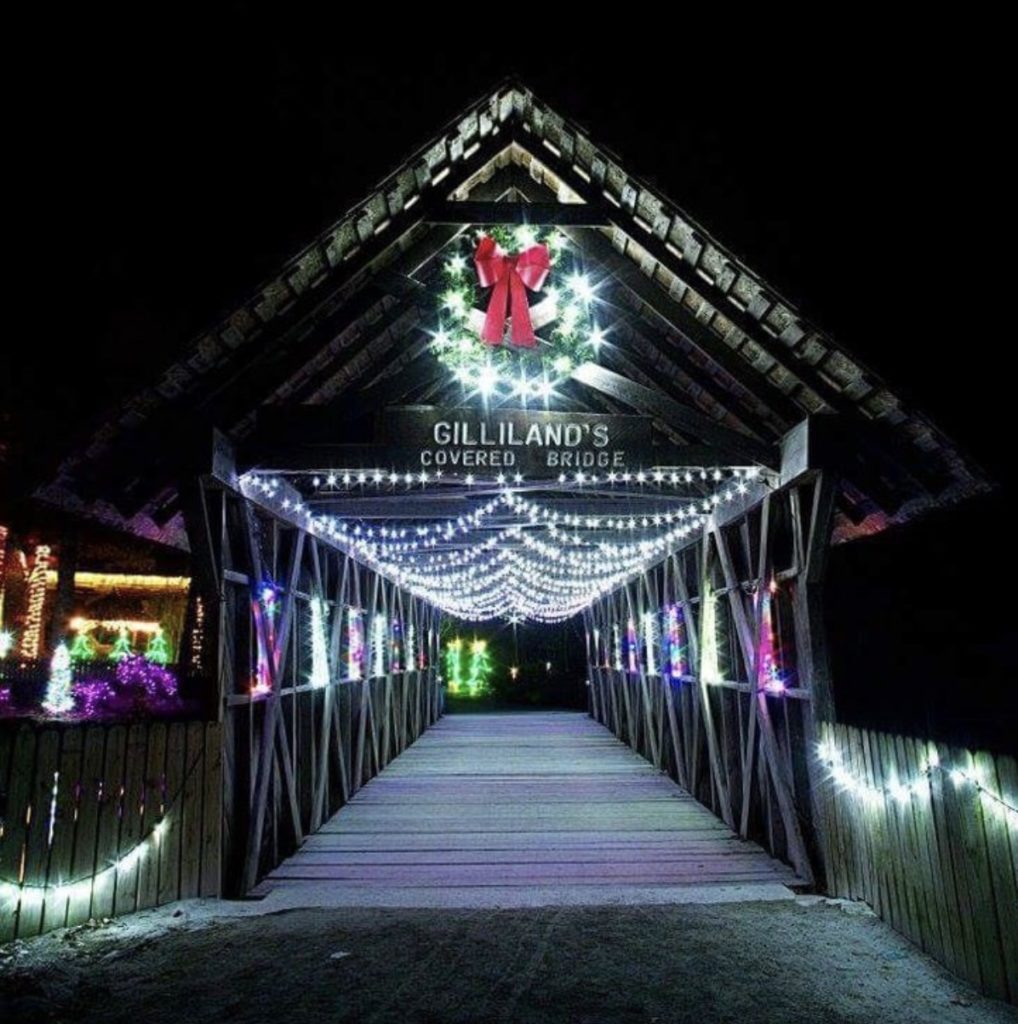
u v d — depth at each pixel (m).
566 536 11.17
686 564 9.80
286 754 7.08
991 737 5.09
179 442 5.27
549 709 25.27
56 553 18.41
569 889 5.81
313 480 6.82
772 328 5.39
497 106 5.48
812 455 5.35
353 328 6.00
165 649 21.52
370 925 4.78
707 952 4.25
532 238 5.87
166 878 5.09
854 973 3.91
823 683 5.55
